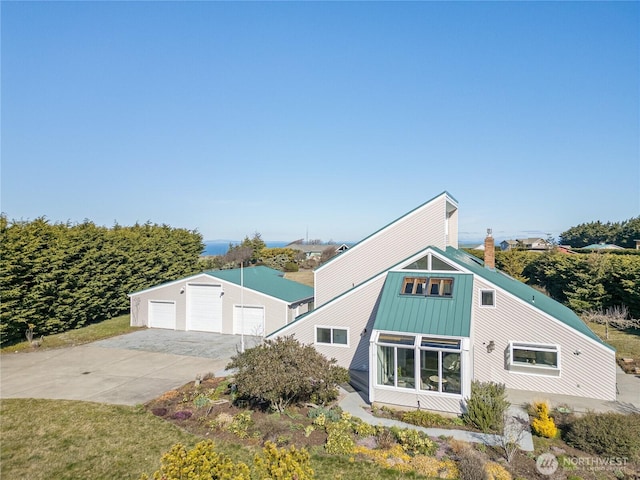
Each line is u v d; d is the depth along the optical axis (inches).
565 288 1434.5
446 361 588.1
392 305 679.1
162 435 518.3
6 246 1010.7
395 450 465.4
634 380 717.3
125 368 826.8
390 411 586.2
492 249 1055.6
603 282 1261.1
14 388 703.1
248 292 1173.7
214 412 584.4
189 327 1230.3
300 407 601.0
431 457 446.0
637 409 586.6
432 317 638.5
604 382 631.8
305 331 834.8
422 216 879.1
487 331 699.4
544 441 483.2
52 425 547.5
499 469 411.8
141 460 457.7
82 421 559.8
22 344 1022.4
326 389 591.2
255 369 561.0
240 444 487.8
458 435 507.2
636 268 1115.3
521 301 679.7
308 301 1309.1
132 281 1478.8
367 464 438.3
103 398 649.6
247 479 287.1
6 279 996.6
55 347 1016.9
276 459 307.6
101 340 1098.1
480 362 699.4
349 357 799.7
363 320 790.5
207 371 800.9
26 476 426.0
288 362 578.2
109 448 485.4
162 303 1262.3
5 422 557.3
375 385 615.2
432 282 708.0
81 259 1239.5
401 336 622.8
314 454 460.4
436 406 582.2
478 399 546.0
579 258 1375.5
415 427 533.6
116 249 1408.7
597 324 1157.1
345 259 944.3
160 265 1638.8
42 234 1147.3
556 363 659.4
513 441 455.5
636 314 1141.1
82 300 1231.5
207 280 1211.9
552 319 662.5
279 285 1305.4
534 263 1780.3
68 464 450.3
